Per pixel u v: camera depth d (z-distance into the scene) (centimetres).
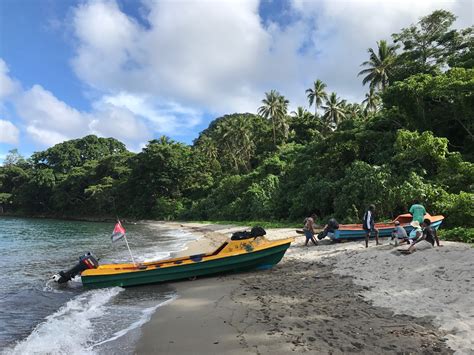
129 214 7688
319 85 6644
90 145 11375
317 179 3153
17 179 10050
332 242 1655
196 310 811
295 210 3284
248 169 7219
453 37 3762
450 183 2052
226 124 8044
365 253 1234
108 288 1095
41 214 9406
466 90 2375
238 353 558
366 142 3050
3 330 747
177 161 7450
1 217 9156
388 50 4759
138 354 591
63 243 2603
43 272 1429
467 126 2630
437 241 1162
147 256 1797
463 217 1689
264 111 6994
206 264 1152
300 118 7231
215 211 5556
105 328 732
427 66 3672
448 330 574
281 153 5462
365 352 522
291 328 638
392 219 2083
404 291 791
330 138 3334
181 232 3684
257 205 4041
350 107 6769
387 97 2795
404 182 2059
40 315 855
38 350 616
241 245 1209
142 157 7656
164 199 7119
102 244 2514
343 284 927
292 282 997
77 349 621
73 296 1037
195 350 588
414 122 2773
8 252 2070
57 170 10444
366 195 2262
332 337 584
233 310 780
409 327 603
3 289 1127
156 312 820
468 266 869
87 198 8444
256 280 1061
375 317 665
